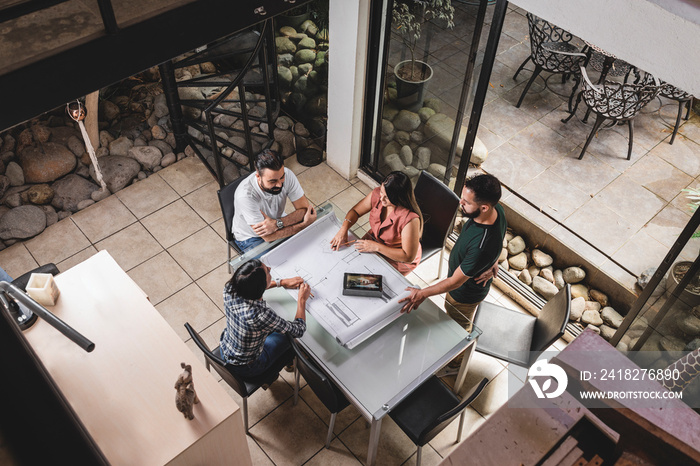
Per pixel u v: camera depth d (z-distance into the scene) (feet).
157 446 8.50
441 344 10.21
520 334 11.71
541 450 2.58
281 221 11.76
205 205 16.25
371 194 11.82
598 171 17.44
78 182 16.22
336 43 14.14
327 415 12.09
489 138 18.37
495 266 10.87
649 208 16.39
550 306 11.35
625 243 15.37
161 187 16.65
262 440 11.68
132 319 10.03
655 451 2.24
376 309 10.41
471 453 2.59
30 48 6.14
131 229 15.60
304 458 11.46
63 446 1.14
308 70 18.33
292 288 10.68
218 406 9.00
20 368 1.16
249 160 16.25
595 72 20.39
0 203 15.65
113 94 18.62
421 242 13.28
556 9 9.04
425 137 14.58
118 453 8.40
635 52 8.26
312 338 10.12
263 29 14.30
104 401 8.95
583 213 16.12
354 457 11.51
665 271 10.28
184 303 14.07
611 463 2.48
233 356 10.30
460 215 15.40
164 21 6.73
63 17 6.48
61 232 15.46
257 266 9.40
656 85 17.11
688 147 18.31
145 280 14.49
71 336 7.13
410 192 11.00
